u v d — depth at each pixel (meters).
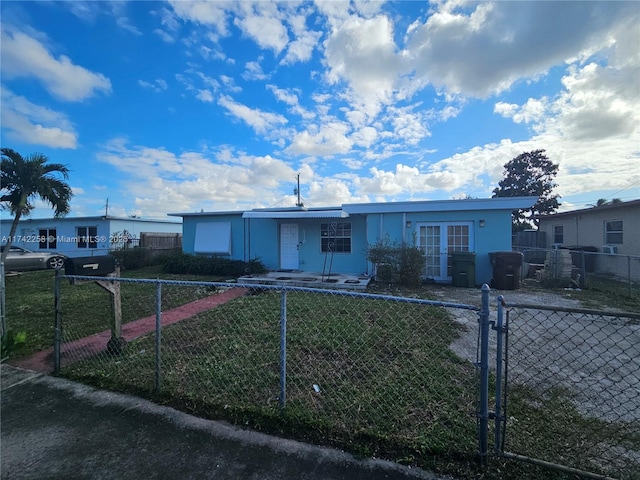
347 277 10.23
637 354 3.94
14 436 2.35
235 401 2.75
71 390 3.05
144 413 2.63
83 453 2.14
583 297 7.74
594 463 1.98
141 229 19.97
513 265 8.78
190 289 8.68
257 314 5.79
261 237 12.48
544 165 27.52
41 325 5.39
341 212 10.12
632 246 11.48
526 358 3.77
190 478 1.90
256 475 1.91
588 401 2.77
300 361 3.66
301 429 2.35
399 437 2.19
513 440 2.19
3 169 10.06
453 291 8.53
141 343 4.34
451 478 1.86
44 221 19.80
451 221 9.95
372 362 3.62
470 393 2.86
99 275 3.88
